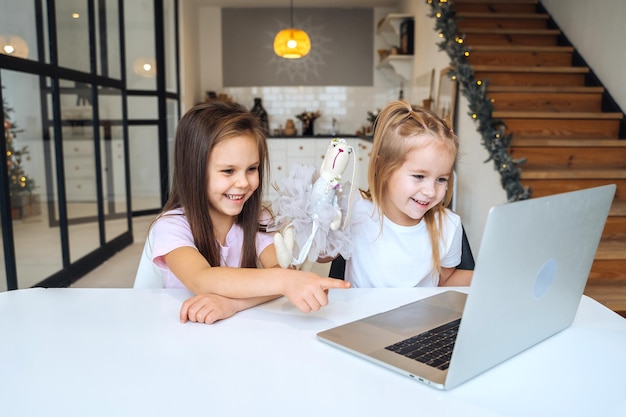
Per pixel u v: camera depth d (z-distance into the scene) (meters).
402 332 0.88
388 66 7.14
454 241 1.36
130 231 4.95
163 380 0.72
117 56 4.74
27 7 3.16
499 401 0.67
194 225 1.14
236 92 7.70
